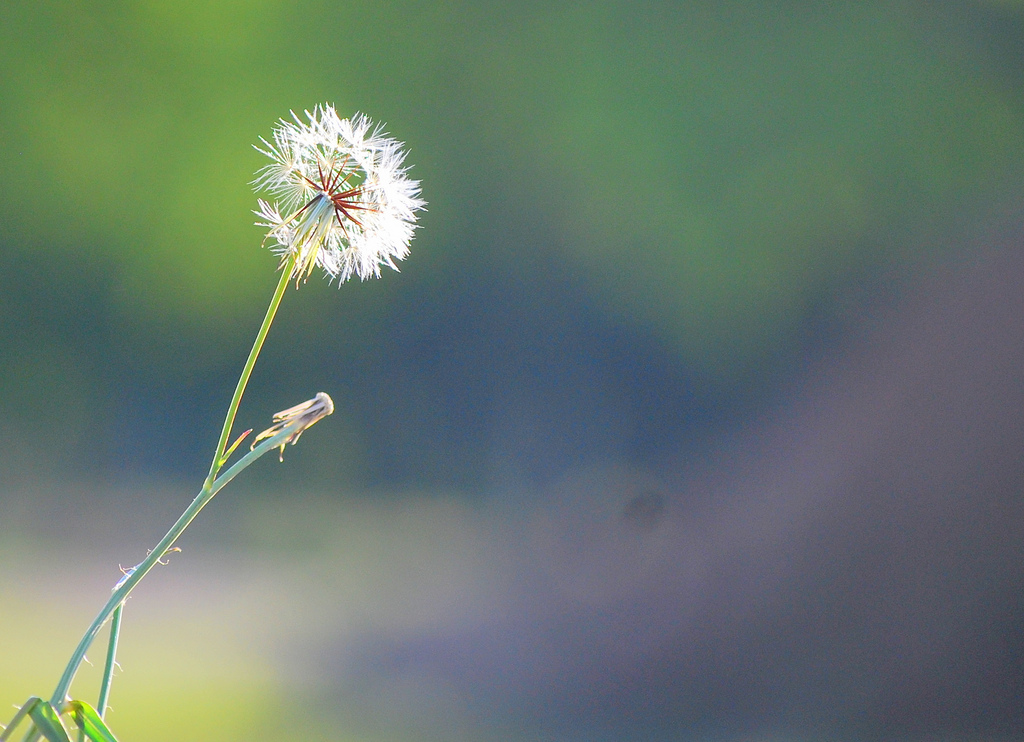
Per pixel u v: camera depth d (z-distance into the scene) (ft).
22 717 3.66
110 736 3.69
